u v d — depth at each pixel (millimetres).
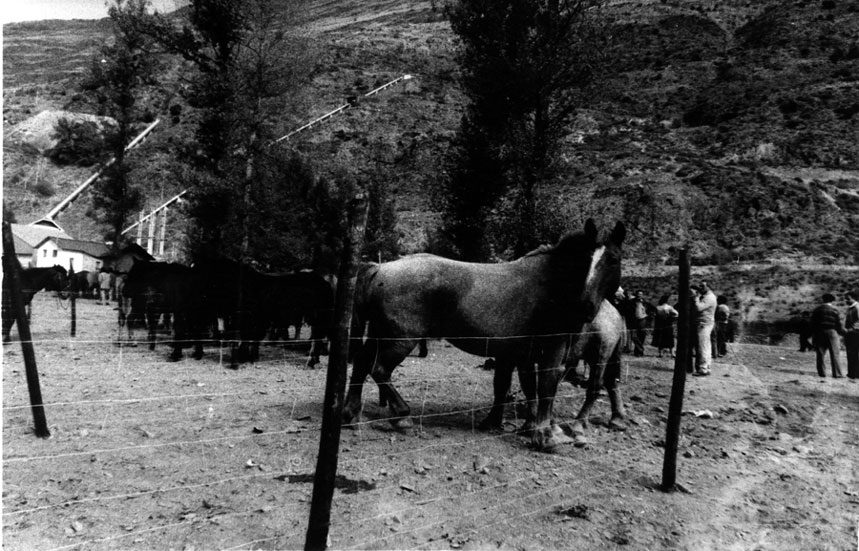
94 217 57938
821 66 94562
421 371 12062
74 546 4008
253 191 16703
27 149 73812
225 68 17469
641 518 5195
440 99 95438
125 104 37000
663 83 101875
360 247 3545
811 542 5000
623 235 7027
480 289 7070
